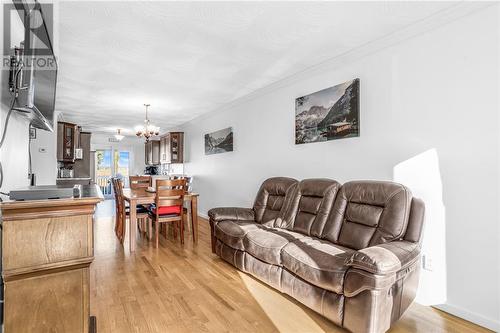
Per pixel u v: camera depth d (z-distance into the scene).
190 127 7.02
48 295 1.12
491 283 1.91
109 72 3.35
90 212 1.19
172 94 4.38
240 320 1.96
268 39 2.57
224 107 5.26
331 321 1.91
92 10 2.04
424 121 2.30
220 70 3.34
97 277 2.69
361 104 2.81
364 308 1.65
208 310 2.09
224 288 2.47
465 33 2.06
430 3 2.02
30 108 1.44
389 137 2.55
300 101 3.50
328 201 2.71
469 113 2.03
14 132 1.73
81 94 4.32
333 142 3.10
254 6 2.04
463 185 2.06
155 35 2.46
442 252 2.16
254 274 2.61
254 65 3.20
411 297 1.96
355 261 1.69
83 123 7.07
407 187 2.23
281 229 2.98
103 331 1.81
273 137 4.02
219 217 3.29
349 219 2.47
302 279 2.11
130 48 2.71
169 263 3.10
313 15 2.18
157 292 2.38
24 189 1.21
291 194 3.17
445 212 2.15
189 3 1.99
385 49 2.60
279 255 2.32
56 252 1.12
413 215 2.09
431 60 2.26
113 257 3.30
